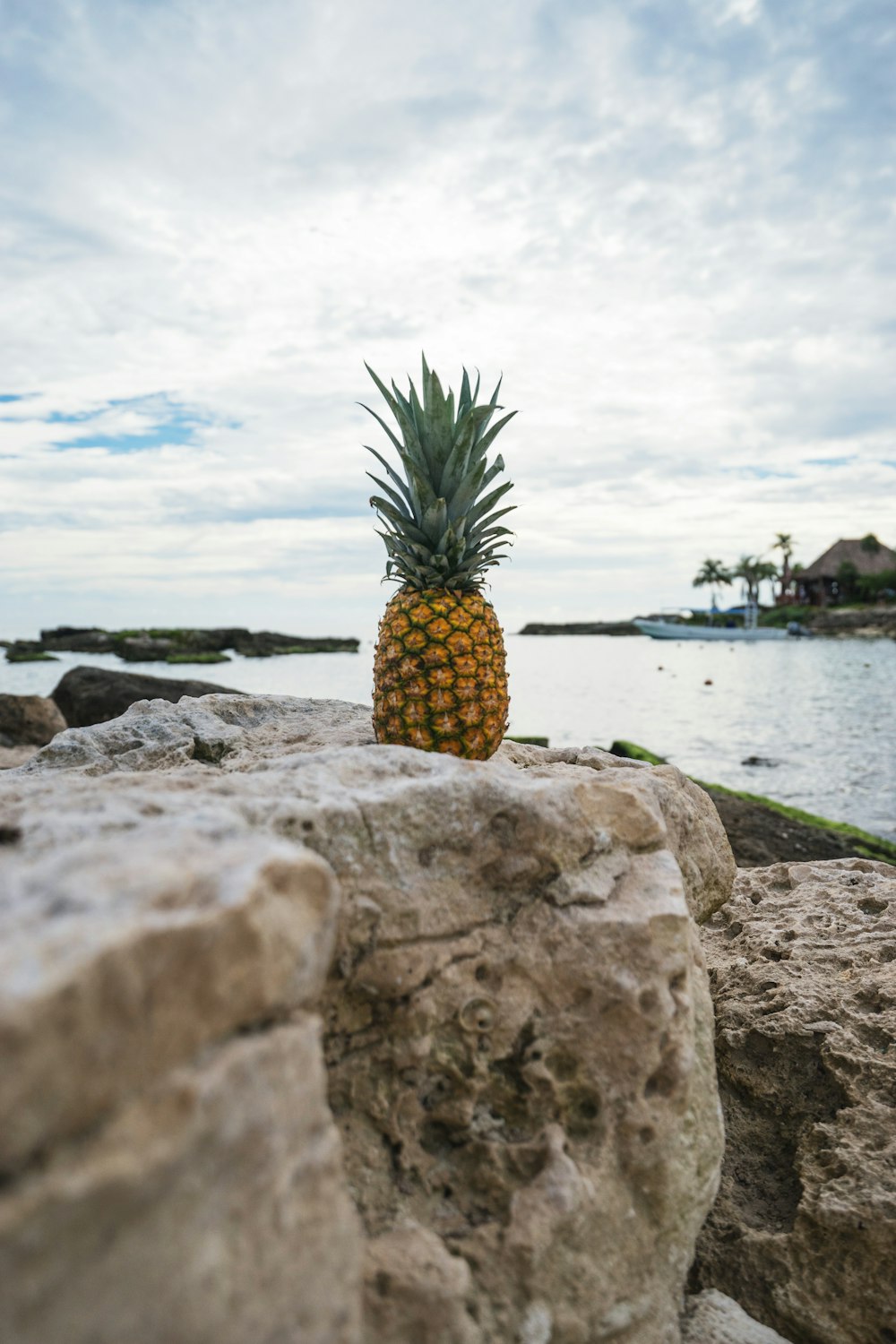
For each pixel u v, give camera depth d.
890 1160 3.49
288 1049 1.96
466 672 4.11
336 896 2.19
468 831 3.05
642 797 3.43
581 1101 2.91
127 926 1.65
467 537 4.43
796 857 9.69
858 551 136.75
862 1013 4.07
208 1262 1.69
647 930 2.95
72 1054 1.50
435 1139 2.89
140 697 17.75
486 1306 2.49
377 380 4.36
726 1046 4.16
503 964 3.00
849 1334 3.27
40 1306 1.46
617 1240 2.73
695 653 81.25
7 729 15.92
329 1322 1.95
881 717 29.41
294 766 3.43
